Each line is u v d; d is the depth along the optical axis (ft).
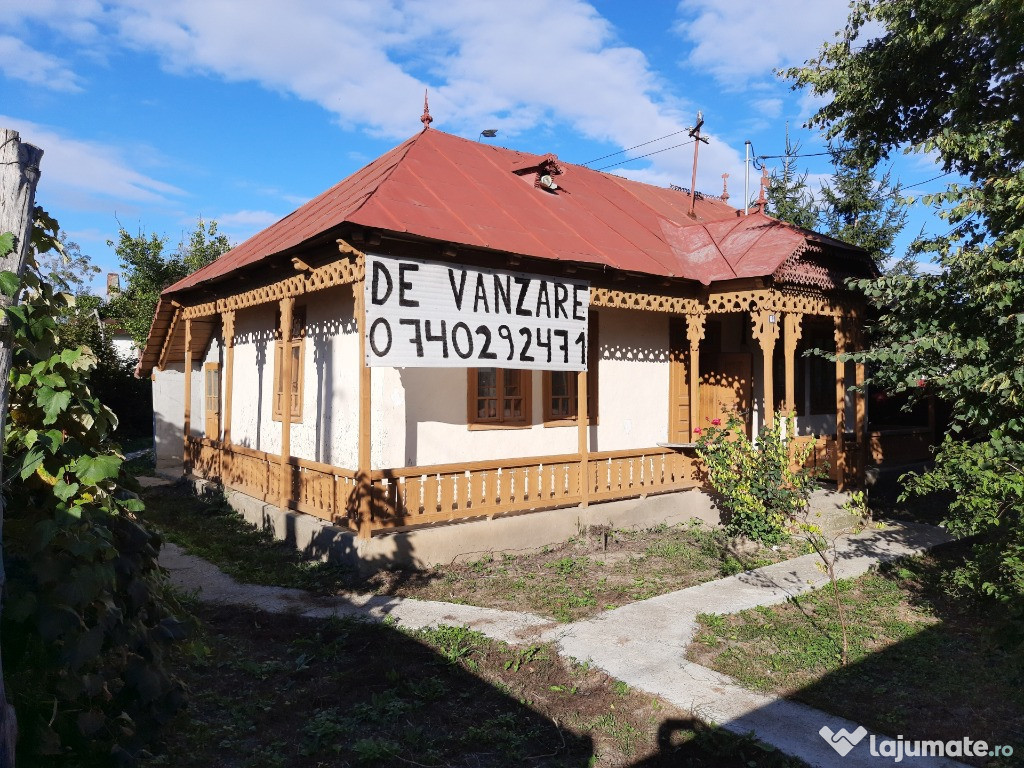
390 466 30.42
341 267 27.45
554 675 18.38
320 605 23.62
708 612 23.03
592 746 15.14
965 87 30.09
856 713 16.39
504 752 14.79
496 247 28.09
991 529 20.98
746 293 35.45
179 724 13.91
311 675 18.44
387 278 25.96
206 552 30.07
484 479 30.09
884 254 69.31
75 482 10.37
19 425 10.44
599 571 28.09
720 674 18.40
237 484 38.40
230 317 38.88
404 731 15.49
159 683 11.31
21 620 9.07
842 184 69.97
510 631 21.22
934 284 25.44
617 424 39.06
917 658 19.56
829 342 49.26
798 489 31.76
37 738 9.28
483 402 34.14
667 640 20.58
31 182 8.47
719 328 44.37
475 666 18.84
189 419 46.34
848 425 50.67
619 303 34.01
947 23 29.76
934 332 24.76
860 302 40.04
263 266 33.47
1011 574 19.63
